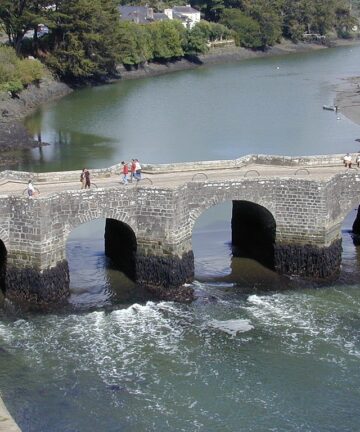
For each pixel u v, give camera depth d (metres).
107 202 68.38
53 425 50.34
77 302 67.69
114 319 64.38
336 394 53.78
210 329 62.62
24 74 181.62
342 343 60.28
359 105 175.38
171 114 167.75
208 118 162.00
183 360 58.03
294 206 71.88
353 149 129.38
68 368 56.84
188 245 71.12
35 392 53.88
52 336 61.47
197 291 69.75
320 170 78.50
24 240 65.88
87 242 83.88
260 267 75.50
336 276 73.12
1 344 60.03
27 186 71.38
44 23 199.50
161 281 70.00
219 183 71.25
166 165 78.56
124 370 56.69
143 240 69.88
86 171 70.94
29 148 134.12
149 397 53.41
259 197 72.31
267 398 53.34
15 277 67.06
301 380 55.41
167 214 68.44
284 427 50.28
